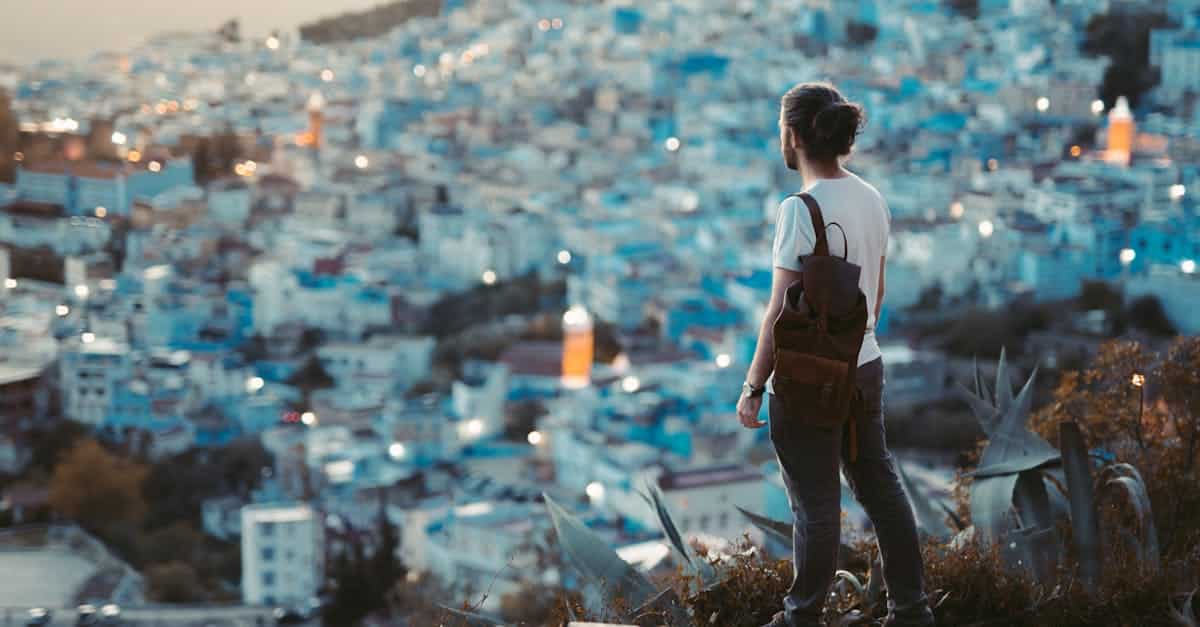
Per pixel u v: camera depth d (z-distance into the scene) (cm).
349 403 10738
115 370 11556
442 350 12175
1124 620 703
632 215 15612
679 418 8512
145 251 16150
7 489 9212
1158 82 19062
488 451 9150
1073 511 743
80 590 7244
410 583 5903
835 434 606
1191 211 12650
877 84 19825
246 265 15875
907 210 13975
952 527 861
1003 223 12600
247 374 11675
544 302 13838
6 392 11169
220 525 8531
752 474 5862
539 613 3005
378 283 14462
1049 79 18625
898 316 11325
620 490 6438
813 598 618
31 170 19600
